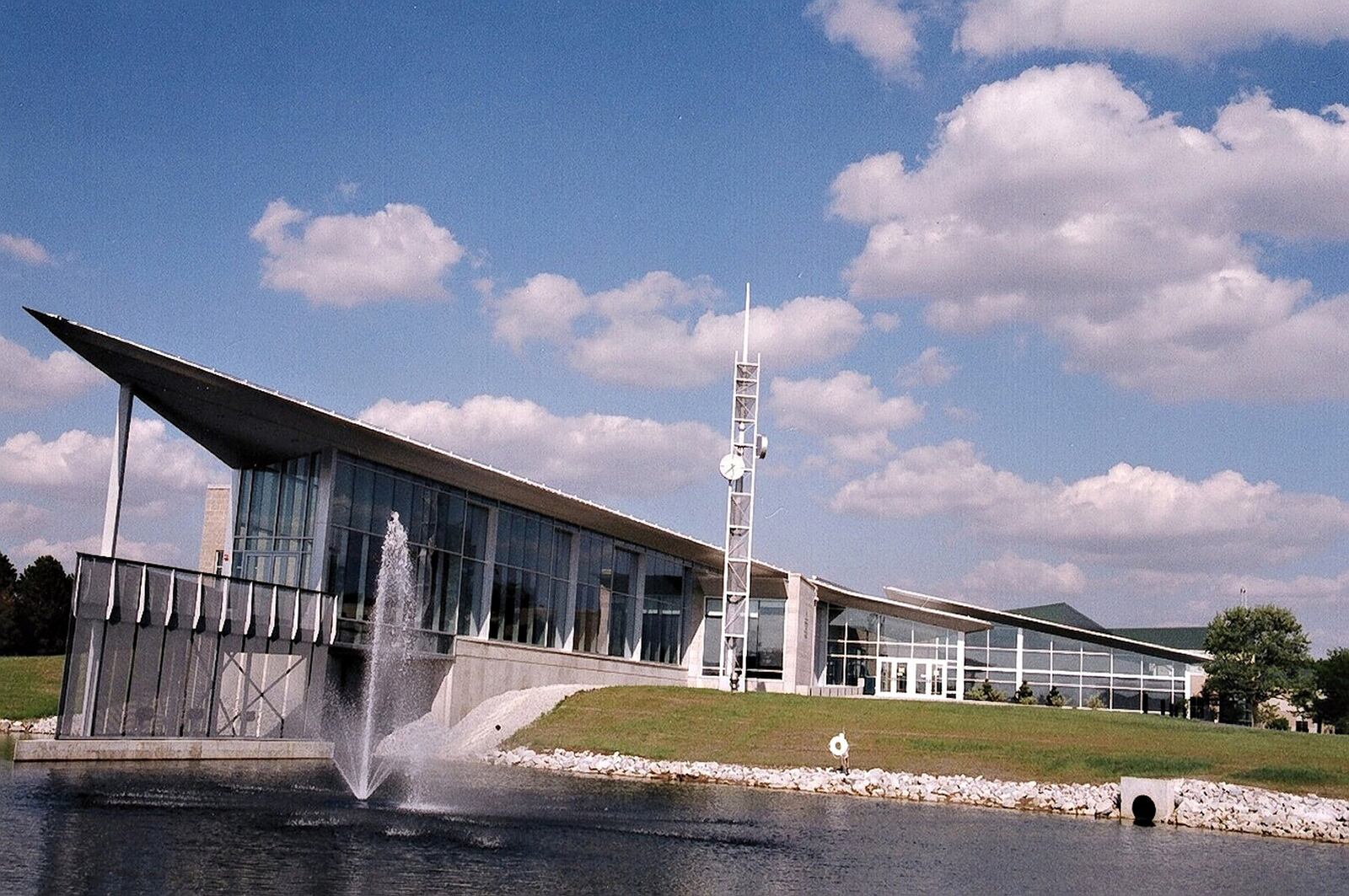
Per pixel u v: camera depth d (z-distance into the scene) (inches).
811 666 3184.1
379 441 1822.1
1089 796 1483.8
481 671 2126.0
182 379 1605.6
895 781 1567.4
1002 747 1727.4
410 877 793.6
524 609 2308.1
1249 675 3371.1
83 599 1362.0
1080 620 4375.0
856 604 3408.0
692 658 3046.3
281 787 1253.7
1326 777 1534.2
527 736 1873.8
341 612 1829.5
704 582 3058.6
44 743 1316.4
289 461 1900.8
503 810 1179.3
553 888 789.9
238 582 1581.0
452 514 2110.0
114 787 1144.8
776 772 1624.0
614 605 2652.6
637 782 1558.8
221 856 824.9
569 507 2327.8
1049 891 886.4
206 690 1535.4
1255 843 1243.2
